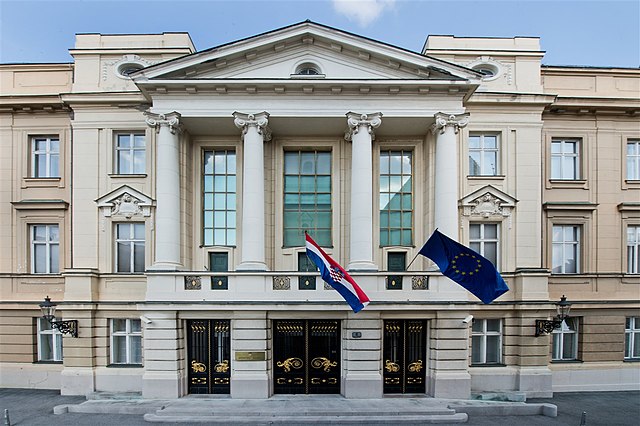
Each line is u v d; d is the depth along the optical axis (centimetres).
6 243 1925
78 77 1891
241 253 1803
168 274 1625
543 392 1741
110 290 1800
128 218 1830
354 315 1630
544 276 1756
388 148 1902
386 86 1669
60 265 1903
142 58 1909
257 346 1623
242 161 1864
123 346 1817
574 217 1948
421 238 1850
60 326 1705
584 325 1916
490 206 1852
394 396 1658
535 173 1866
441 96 1703
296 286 1638
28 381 1859
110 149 1844
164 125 1681
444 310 1633
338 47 1714
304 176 1905
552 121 1981
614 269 1958
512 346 1781
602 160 1986
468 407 1528
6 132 1953
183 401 1580
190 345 1702
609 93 2016
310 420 1429
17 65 1972
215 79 1650
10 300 1895
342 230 1847
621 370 1903
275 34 1680
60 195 1930
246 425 1399
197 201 1856
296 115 1689
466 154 1866
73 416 1484
